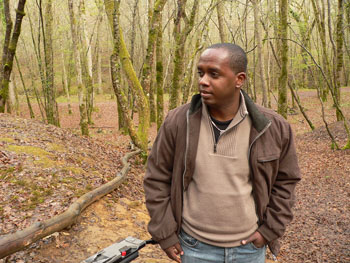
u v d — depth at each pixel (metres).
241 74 1.32
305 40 16.25
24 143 6.86
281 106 10.30
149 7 14.45
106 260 1.60
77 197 4.91
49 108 12.73
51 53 12.63
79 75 11.18
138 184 7.21
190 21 8.56
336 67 13.79
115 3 8.12
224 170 1.36
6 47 10.52
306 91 29.83
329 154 10.56
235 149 1.36
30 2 20.62
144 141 9.25
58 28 19.45
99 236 4.11
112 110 23.92
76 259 3.60
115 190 6.02
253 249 1.43
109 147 9.80
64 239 3.90
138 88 9.11
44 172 5.64
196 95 1.41
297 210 7.09
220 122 1.38
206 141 1.38
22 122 8.80
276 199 1.45
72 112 23.61
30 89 28.00
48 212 4.29
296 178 1.46
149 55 9.01
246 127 1.37
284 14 9.63
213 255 1.41
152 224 1.46
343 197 7.31
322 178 8.69
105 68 37.53
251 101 1.39
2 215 4.09
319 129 14.12
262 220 1.45
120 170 7.56
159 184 1.48
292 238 5.94
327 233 5.93
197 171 1.38
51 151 6.90
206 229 1.38
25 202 4.53
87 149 8.28
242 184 1.37
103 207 5.07
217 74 1.28
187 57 18.69
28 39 24.34
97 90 33.00
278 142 1.39
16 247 3.24
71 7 11.26
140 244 1.75
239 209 1.36
